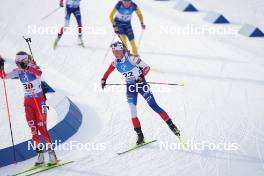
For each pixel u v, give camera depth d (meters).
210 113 23.05
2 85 27.31
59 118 21.44
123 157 18.94
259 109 23.38
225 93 25.53
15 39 35.16
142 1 46.06
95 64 30.45
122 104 24.55
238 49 33.06
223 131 21.09
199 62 30.38
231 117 22.52
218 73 28.50
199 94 25.44
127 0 28.28
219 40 34.94
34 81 18.11
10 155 18.77
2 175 17.73
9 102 24.86
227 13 42.59
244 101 24.41
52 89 24.98
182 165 18.17
